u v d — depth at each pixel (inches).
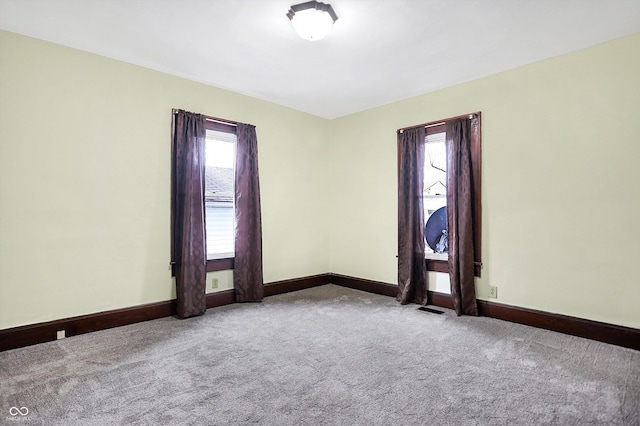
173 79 131.6
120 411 66.6
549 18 91.2
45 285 103.2
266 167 163.0
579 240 109.1
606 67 104.1
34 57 101.8
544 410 67.5
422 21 92.8
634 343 97.9
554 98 114.3
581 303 108.6
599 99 105.3
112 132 116.5
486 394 73.6
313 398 71.9
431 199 153.5
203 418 64.7
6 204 97.0
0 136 96.1
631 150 99.8
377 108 169.8
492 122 129.0
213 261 143.6
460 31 98.2
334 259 189.8
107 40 104.4
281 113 168.9
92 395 72.3
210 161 146.2
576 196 109.7
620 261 101.6
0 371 83.0
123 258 118.9
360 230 177.2
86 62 111.2
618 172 102.0
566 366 87.0
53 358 90.6
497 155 127.6
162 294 128.5
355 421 64.1
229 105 148.5
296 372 83.7
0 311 95.8
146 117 124.5
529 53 112.3
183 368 85.4
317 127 186.4
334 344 101.9
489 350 97.3
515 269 122.9
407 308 141.3
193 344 101.3
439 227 150.3
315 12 84.7
